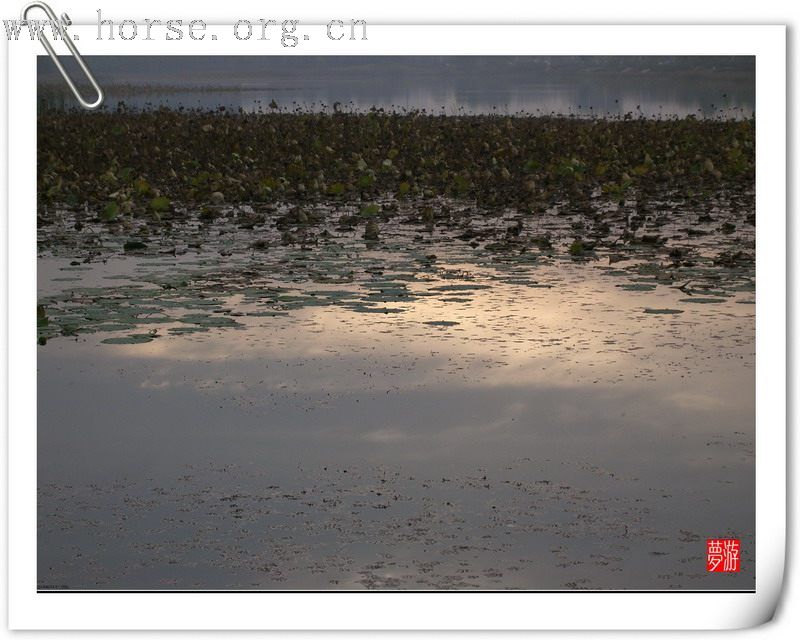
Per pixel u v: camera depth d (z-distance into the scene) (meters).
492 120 15.39
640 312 6.10
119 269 7.11
